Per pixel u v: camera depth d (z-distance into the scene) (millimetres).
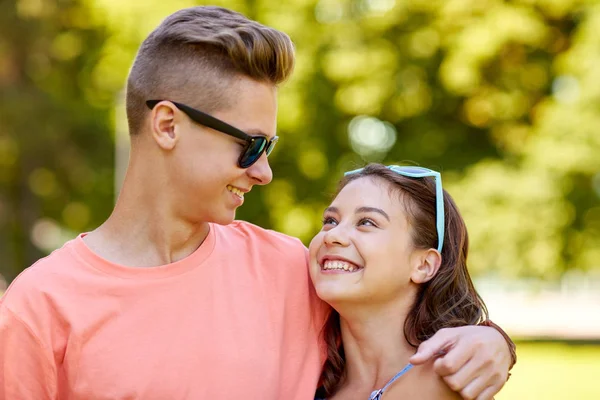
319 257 2414
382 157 12609
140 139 2242
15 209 18469
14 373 2041
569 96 12484
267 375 2236
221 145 2152
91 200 17312
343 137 12539
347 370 2527
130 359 2082
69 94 16906
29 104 16797
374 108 12156
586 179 12219
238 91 2156
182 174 2176
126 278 2156
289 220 12758
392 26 12172
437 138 12672
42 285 2092
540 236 12102
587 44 12016
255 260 2414
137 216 2240
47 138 17016
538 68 12281
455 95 12359
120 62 13031
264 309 2336
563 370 11469
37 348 2041
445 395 2160
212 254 2307
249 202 12875
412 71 12102
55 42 16359
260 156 2209
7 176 18344
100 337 2080
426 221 2484
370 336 2467
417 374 2217
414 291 2510
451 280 2516
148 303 2148
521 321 19141
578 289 26125
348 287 2357
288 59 2232
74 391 2053
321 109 12148
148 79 2225
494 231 12133
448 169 12469
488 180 12211
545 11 12211
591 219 12180
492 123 12625
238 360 2195
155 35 2264
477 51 11891
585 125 11930
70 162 17469
